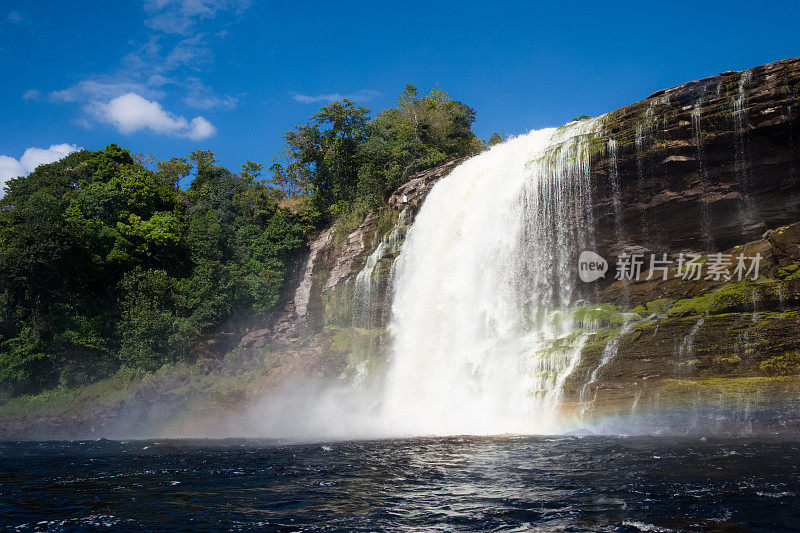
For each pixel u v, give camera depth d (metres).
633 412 22.06
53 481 15.52
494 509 10.84
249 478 14.83
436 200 39.69
